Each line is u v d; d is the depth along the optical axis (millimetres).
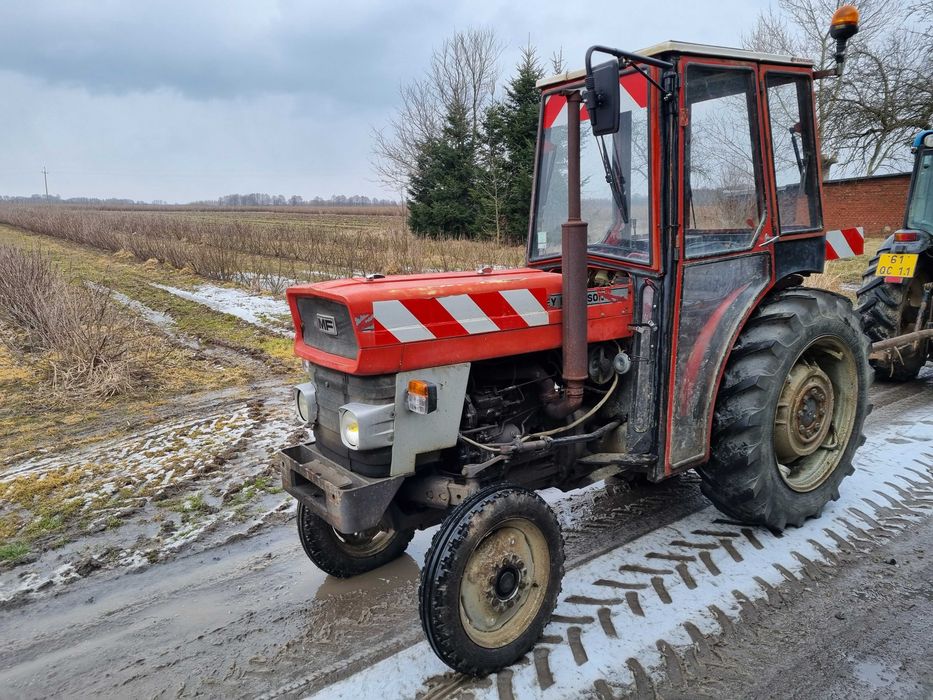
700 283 3156
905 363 5992
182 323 9922
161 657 2820
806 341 3395
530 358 3117
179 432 5516
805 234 3633
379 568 3473
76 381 6969
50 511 4188
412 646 2805
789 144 3559
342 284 2756
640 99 3021
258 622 3035
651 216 2994
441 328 2643
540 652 2717
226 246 17359
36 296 8766
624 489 4215
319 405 2965
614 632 2824
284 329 9367
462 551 2443
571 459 3295
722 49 3051
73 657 2850
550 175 3656
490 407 2953
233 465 4797
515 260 15805
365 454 2668
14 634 3031
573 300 2820
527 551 2715
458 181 22859
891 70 18109
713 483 3463
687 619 2895
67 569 3543
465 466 2748
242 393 6629
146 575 3477
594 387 3311
